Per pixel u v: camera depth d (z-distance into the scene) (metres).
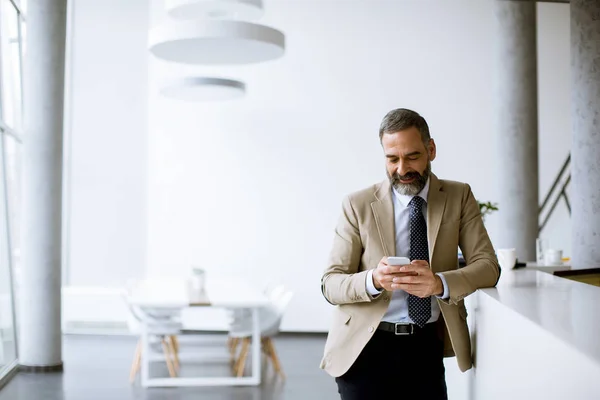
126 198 10.68
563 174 10.36
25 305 7.89
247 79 10.45
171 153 10.47
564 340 1.82
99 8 10.59
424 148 2.72
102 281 10.73
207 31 6.05
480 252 2.88
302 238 10.45
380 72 10.46
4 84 8.10
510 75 8.45
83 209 10.68
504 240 8.52
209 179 10.46
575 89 5.59
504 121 8.49
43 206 7.86
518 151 8.43
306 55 10.46
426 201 2.88
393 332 2.82
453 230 2.86
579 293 2.79
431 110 10.47
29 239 7.87
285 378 7.63
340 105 10.45
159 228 10.47
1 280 7.85
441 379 2.89
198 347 9.65
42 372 7.84
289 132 10.45
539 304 2.47
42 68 7.79
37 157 7.82
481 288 2.92
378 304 2.79
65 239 10.70
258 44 6.30
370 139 10.43
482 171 10.44
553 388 1.89
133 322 7.54
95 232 10.69
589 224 5.53
